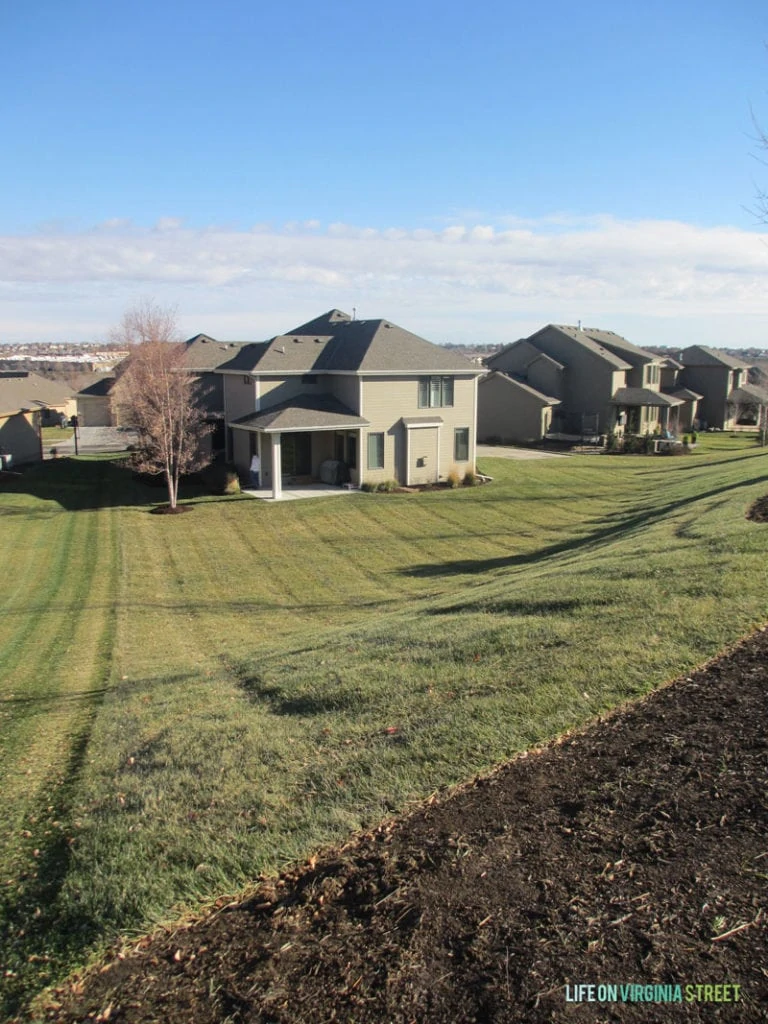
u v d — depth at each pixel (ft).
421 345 95.14
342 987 9.75
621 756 15.19
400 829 13.41
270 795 15.72
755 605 23.98
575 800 13.70
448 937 10.42
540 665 21.16
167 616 47.85
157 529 72.43
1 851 15.57
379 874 12.07
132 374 100.53
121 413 111.14
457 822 13.39
